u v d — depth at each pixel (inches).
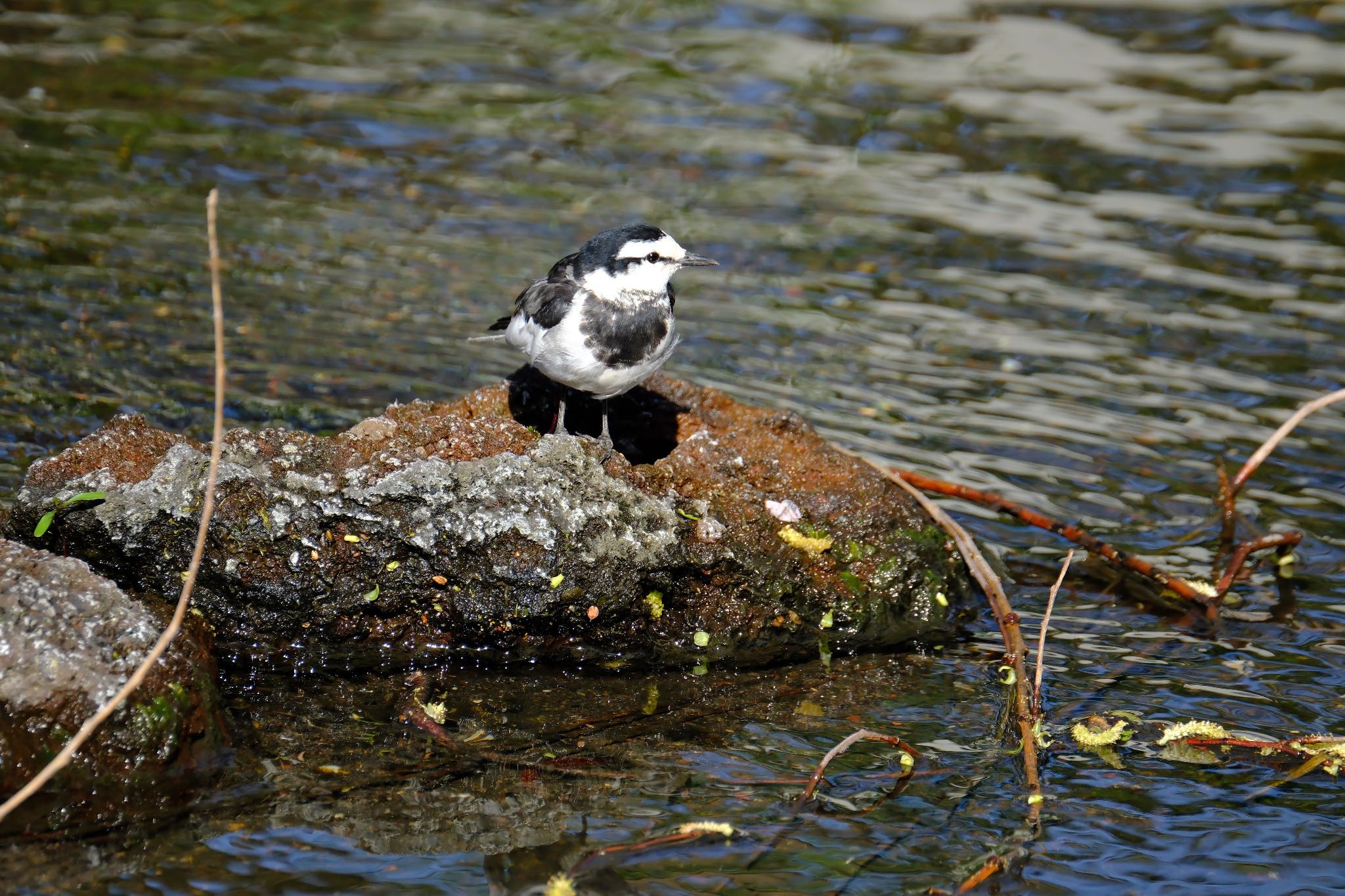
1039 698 404.5
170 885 312.8
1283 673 436.1
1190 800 366.0
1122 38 1038.4
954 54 1019.3
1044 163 864.9
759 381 620.7
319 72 964.0
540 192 808.3
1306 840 349.7
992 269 742.5
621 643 430.9
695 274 728.3
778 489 464.8
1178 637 459.8
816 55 1016.9
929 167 861.2
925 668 438.0
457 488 409.7
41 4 1047.6
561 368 439.5
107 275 673.6
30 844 323.0
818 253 756.6
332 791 352.2
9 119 848.9
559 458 422.3
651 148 874.8
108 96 898.7
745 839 340.5
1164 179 844.0
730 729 394.9
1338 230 781.3
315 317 650.2
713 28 1061.8
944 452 568.1
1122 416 607.2
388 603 414.3
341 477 407.8
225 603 408.2
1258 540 488.7
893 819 351.9
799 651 444.5
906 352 658.8
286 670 409.1
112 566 404.5
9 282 653.3
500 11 1085.1
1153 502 541.6
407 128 884.0
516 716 394.9
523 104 932.0
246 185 794.8
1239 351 663.1
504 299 681.6
